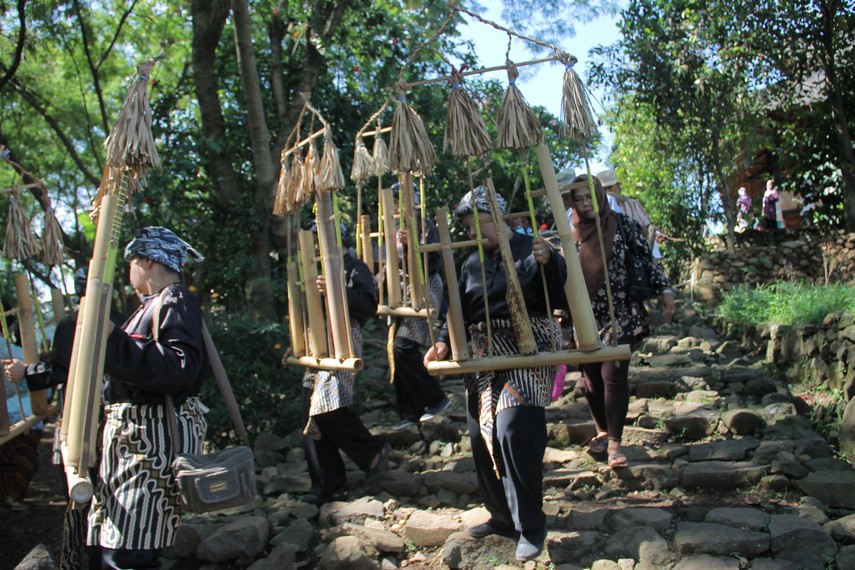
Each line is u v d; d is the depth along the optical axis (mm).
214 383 5855
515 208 13195
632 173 12258
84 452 2832
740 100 11625
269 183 8133
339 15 9297
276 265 9422
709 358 7074
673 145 11773
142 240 3395
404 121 3521
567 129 3438
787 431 4906
